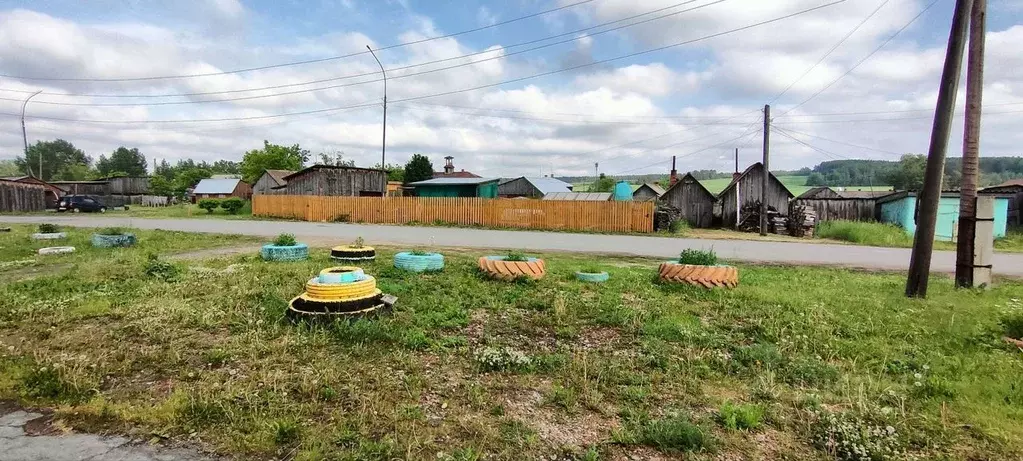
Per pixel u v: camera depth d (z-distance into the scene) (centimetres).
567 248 1470
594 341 505
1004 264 1238
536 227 2369
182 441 292
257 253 1202
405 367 412
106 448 285
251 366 408
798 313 620
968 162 835
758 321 576
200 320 540
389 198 2631
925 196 753
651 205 2205
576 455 283
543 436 304
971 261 833
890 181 4944
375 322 518
